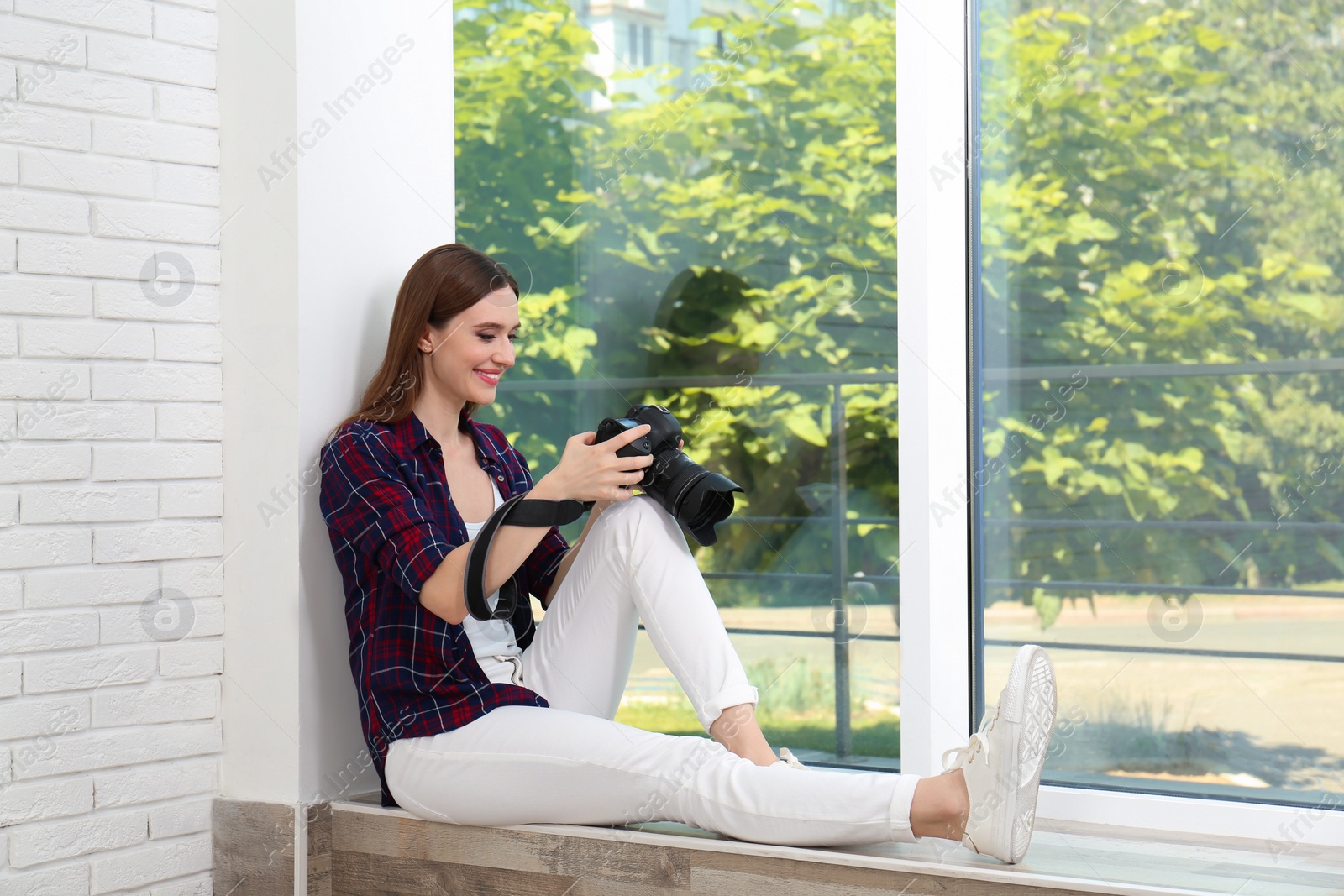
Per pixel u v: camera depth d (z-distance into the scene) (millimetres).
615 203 2502
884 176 2248
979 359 2162
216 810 2008
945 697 2141
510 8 2574
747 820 1540
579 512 1690
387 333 2113
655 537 1698
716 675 1640
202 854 2004
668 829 1657
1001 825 1425
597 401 2521
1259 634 1919
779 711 2344
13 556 1803
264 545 1980
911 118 2141
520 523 1651
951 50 2135
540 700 1756
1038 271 2109
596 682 1773
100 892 1881
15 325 1813
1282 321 1908
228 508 2033
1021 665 1457
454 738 1696
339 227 2020
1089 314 2068
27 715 1812
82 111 1895
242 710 2004
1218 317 1958
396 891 1826
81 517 1877
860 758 2264
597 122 2514
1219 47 1951
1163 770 1986
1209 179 1964
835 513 2297
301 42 1951
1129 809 1935
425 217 2203
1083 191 2070
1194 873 1506
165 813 1960
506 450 2031
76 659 1866
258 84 1996
